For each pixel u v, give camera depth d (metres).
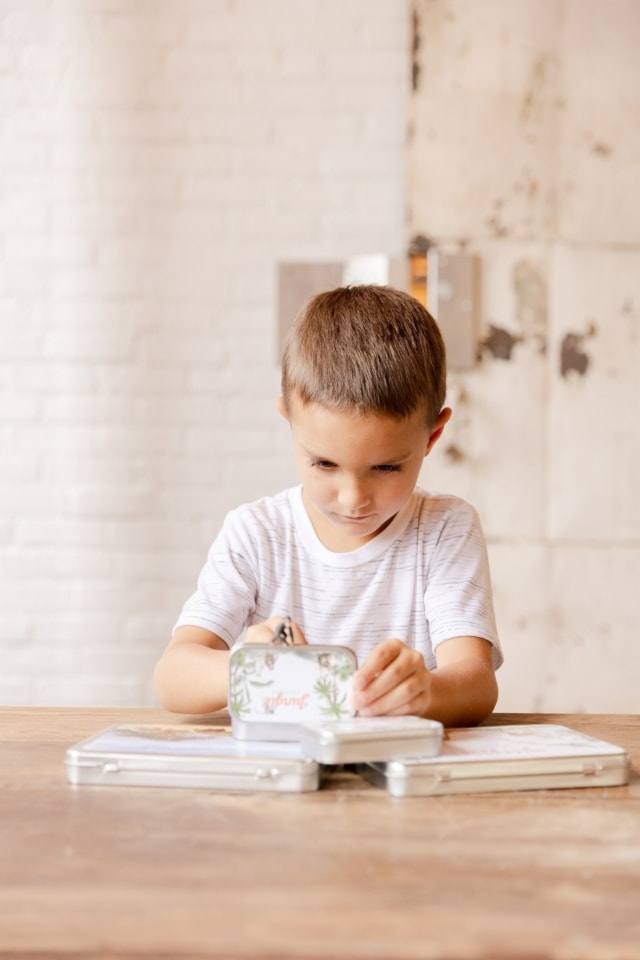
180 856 0.61
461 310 2.55
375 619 1.25
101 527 2.76
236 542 1.27
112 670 2.75
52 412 2.76
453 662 1.08
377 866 0.59
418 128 2.58
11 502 2.76
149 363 2.76
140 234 2.76
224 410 2.75
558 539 2.57
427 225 2.58
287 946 0.48
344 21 2.75
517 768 0.76
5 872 0.58
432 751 0.76
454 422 2.56
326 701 0.82
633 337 2.58
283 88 2.75
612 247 2.58
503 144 2.57
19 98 2.76
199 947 0.48
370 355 1.01
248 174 2.76
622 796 0.75
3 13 2.75
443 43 2.57
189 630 1.18
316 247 2.75
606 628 2.57
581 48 2.57
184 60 2.75
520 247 2.57
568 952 0.48
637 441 2.58
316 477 1.05
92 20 2.75
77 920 0.51
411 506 1.27
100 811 0.70
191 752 0.77
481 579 1.22
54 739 0.92
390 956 0.48
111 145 2.75
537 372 2.57
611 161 2.57
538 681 2.56
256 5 2.75
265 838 0.64
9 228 2.76
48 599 2.75
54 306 2.76
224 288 2.76
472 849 0.62
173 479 2.75
